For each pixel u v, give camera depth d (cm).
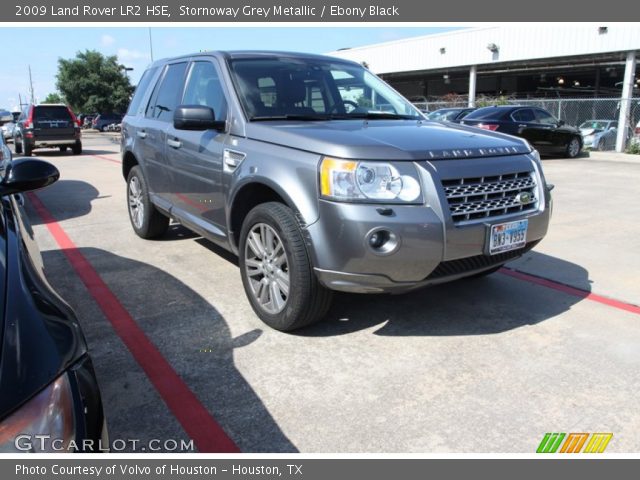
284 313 345
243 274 379
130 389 295
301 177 319
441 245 305
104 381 303
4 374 149
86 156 1781
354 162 300
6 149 621
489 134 385
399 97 480
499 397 289
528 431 261
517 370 316
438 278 318
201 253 546
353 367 318
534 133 1473
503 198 339
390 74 3080
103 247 571
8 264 190
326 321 379
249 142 367
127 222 697
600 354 336
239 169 368
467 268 330
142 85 589
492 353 336
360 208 296
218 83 421
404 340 353
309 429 262
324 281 316
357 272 304
